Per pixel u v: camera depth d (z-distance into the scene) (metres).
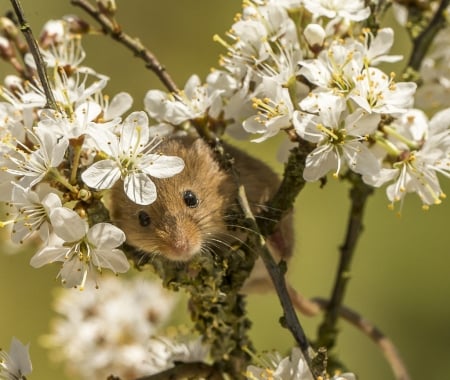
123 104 0.66
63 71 0.66
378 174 0.65
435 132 0.65
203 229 0.66
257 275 0.69
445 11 0.69
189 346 0.68
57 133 0.64
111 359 0.71
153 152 0.67
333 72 0.65
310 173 0.65
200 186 0.67
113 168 0.64
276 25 0.66
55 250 0.64
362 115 0.65
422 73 0.70
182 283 0.66
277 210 0.66
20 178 0.65
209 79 0.67
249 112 0.66
